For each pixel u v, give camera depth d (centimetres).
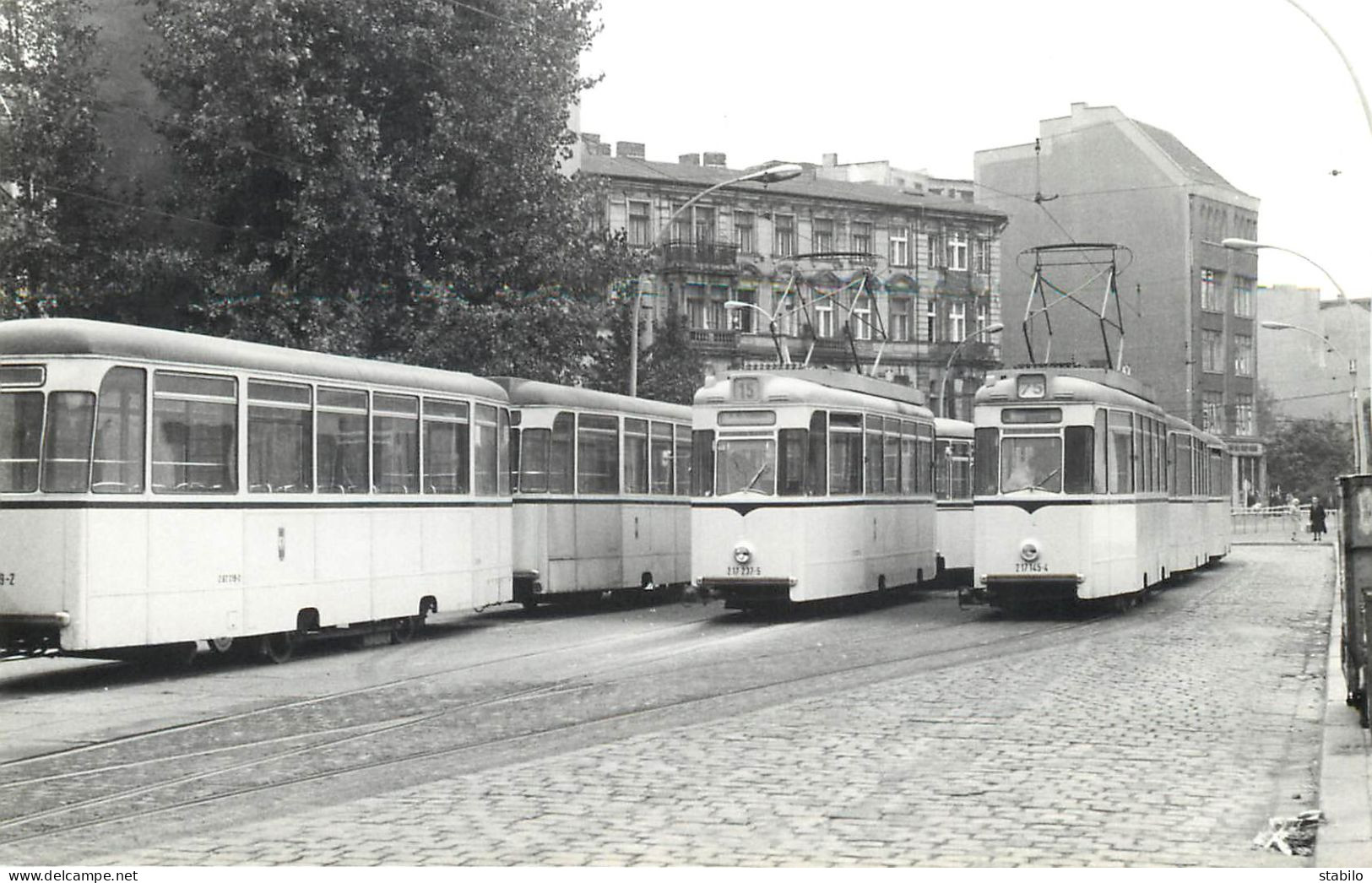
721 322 7138
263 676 1720
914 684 1544
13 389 1590
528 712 1370
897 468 2817
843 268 7612
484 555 2338
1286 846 793
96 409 1581
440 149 3116
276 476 1836
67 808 952
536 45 3203
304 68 2972
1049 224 9381
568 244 3272
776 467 2417
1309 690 1484
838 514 2511
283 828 867
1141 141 9150
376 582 2034
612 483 2797
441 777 1043
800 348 7375
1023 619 2453
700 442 2472
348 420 1983
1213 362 9388
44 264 2861
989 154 9519
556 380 3191
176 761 1126
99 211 2980
